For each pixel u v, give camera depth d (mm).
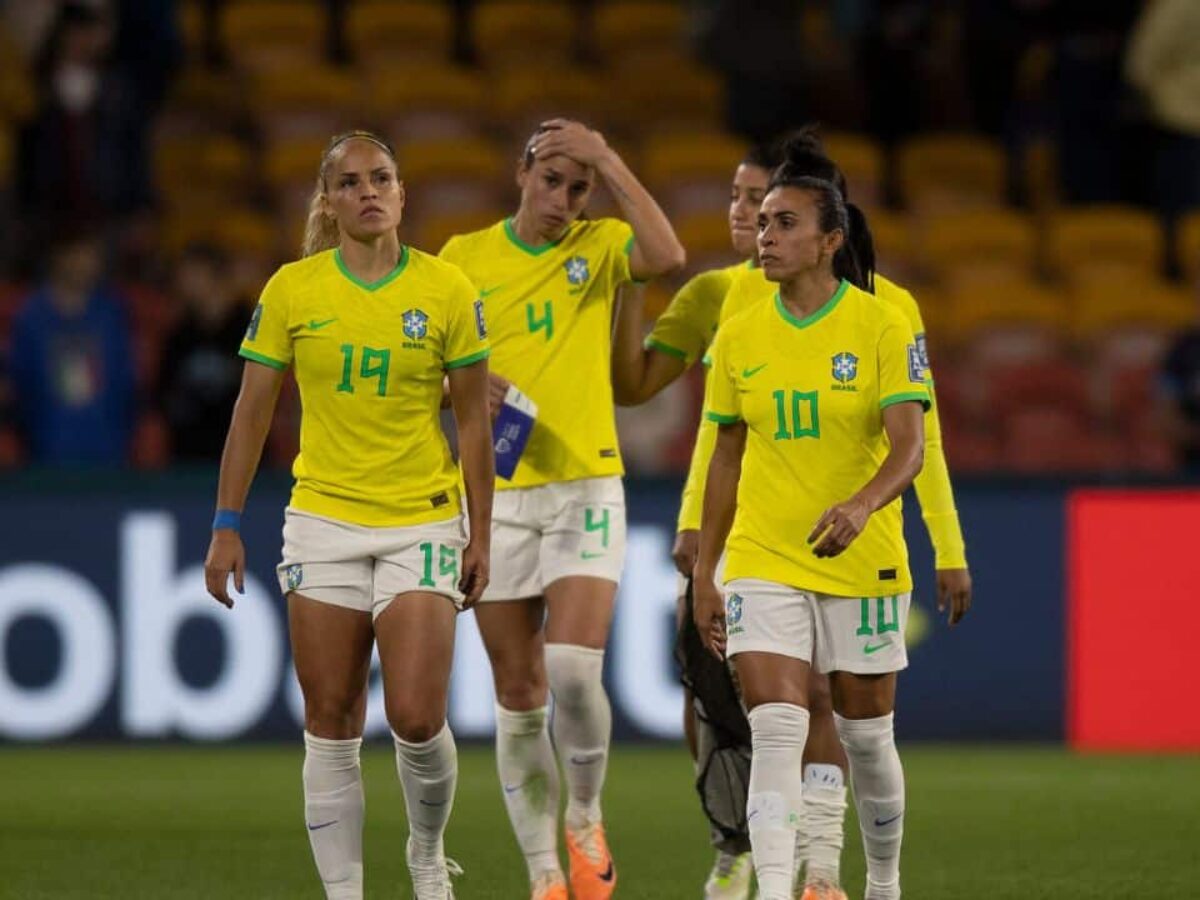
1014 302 52094
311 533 19719
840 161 56531
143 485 39750
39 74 51938
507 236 23938
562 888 22703
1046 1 58344
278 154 54938
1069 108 57188
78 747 39562
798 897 22391
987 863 26516
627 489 39750
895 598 20109
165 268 50844
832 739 22281
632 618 39688
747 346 20219
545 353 23547
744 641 19922
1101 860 26781
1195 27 55531
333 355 19578
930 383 20375
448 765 19969
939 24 59750
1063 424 48375
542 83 58469
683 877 25297
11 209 50281
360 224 19469
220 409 42312
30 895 23781
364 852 27109
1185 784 35281
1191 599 40625
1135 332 51594
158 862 26344
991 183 59156
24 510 39719
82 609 39688
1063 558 40844
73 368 42938
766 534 20016
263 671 39688
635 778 35562
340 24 62719
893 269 54469
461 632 39312
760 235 20016
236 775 35750
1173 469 42625
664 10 61812
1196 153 56812
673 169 54750
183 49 57531
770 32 57812
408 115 57531
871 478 19891
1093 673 40781
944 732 40844
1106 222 55781
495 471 23250
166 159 55531
